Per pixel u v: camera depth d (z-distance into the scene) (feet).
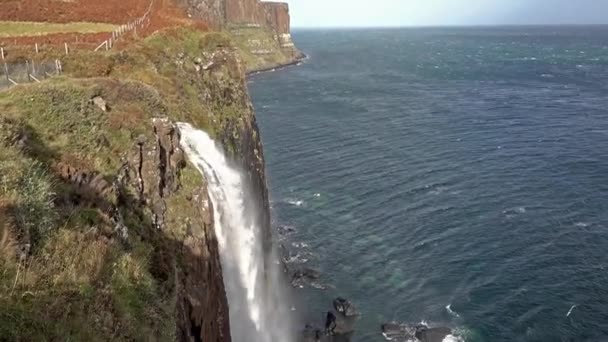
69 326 32.48
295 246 155.02
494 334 111.14
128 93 71.36
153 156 61.52
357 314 121.08
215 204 74.74
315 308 125.08
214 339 60.08
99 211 46.01
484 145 248.52
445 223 164.04
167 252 53.26
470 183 197.26
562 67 581.12
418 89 433.89
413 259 144.56
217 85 124.88
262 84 483.51
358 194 191.83
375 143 257.14
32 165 43.50
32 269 34.12
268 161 232.12
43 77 84.69
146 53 106.42
